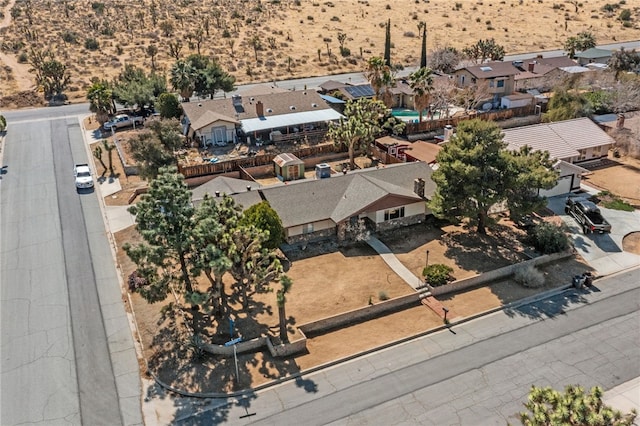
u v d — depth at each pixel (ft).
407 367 105.91
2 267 137.80
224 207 118.01
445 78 272.10
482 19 479.41
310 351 110.01
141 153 178.40
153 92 265.75
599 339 113.39
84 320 118.42
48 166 203.92
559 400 67.62
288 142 226.38
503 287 131.95
